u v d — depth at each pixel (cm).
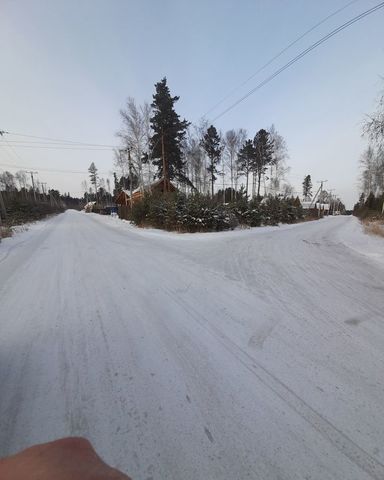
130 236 1352
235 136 3850
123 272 595
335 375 238
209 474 146
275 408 196
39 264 711
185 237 1320
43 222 2953
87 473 89
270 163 4422
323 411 194
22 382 229
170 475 146
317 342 296
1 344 296
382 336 312
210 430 176
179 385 222
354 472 148
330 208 8650
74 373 241
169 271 604
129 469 149
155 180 3077
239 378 232
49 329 329
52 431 177
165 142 2823
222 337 305
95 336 310
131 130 2680
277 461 154
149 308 389
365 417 189
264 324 339
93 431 176
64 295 452
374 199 3616
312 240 1298
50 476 85
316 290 484
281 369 245
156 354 270
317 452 160
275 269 645
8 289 498
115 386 222
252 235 1451
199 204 1623
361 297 451
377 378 234
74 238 1294
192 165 3409
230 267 652
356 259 819
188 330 322
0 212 2384
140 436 172
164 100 2795
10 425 182
